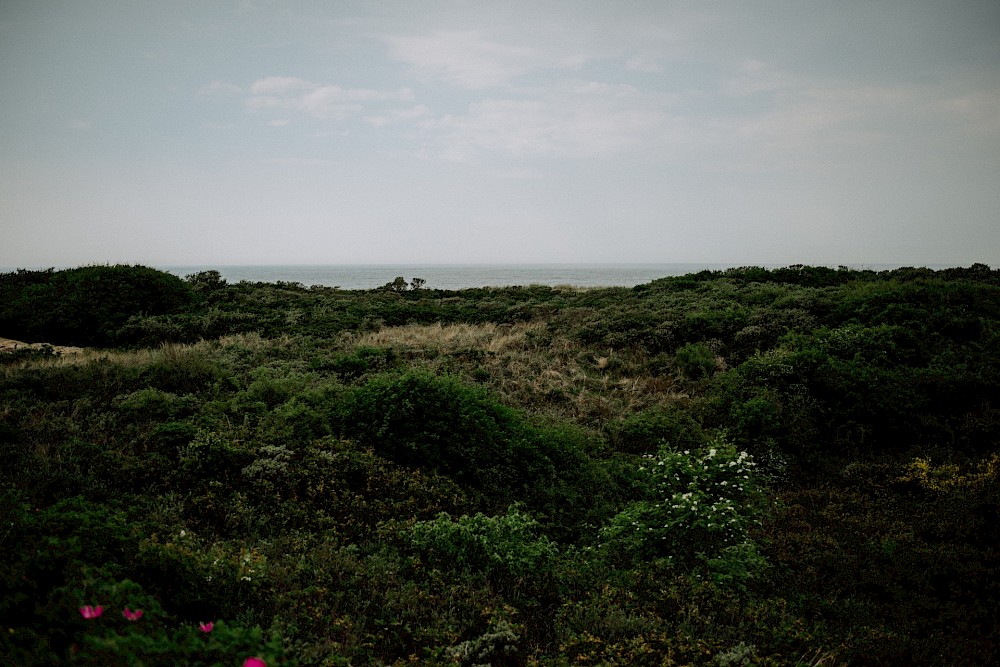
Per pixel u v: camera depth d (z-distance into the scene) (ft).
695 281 97.19
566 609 21.01
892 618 21.61
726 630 19.95
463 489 30.91
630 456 37.60
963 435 37.86
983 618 21.34
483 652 17.93
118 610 12.98
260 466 28.50
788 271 98.73
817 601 22.34
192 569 18.83
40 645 10.70
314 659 16.92
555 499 31.65
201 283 101.60
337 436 34.40
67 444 29.09
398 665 17.13
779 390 44.75
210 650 11.56
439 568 23.29
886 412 40.34
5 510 17.06
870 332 52.60
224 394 39.99
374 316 80.94
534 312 83.92
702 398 45.98
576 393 48.73
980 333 52.95
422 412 35.37
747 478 31.42
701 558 24.77
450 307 92.12
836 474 35.63
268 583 20.31
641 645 18.53
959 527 27.91
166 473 27.78
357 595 20.79
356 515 26.89
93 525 18.12
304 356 55.16
